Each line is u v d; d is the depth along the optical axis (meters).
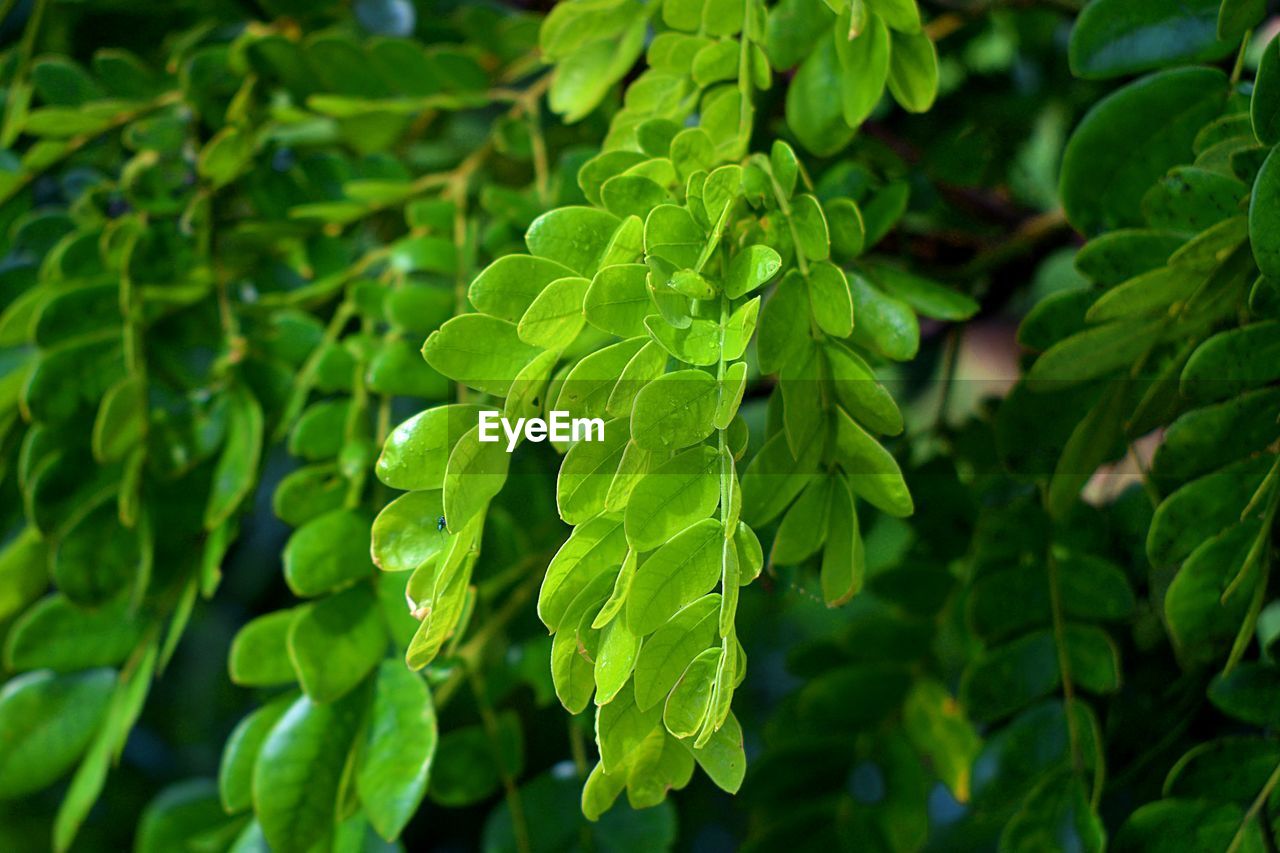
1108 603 0.73
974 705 0.73
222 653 1.38
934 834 1.01
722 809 1.06
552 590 0.57
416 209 0.78
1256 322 0.65
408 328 0.74
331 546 0.70
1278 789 0.68
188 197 0.80
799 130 0.67
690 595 0.57
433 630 0.58
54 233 0.81
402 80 0.82
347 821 0.70
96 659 0.76
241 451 0.75
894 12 0.63
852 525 0.63
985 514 0.77
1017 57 1.02
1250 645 0.73
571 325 0.59
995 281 0.82
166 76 0.87
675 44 0.66
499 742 0.77
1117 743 0.76
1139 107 0.66
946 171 0.84
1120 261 0.66
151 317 0.77
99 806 1.39
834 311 0.61
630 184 0.61
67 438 0.76
